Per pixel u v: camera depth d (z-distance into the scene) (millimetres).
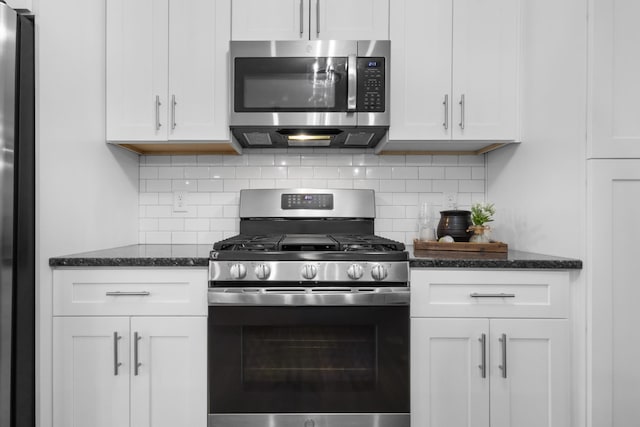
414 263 1504
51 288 1501
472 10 1791
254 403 1493
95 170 1745
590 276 1435
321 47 1741
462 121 1786
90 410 1501
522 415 1495
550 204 1615
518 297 1501
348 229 2072
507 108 1798
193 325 1511
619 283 1428
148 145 1935
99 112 1764
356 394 1496
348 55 1743
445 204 2145
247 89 1755
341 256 1466
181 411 1505
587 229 1440
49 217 1485
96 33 1739
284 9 1788
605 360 1428
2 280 1305
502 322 1500
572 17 1480
